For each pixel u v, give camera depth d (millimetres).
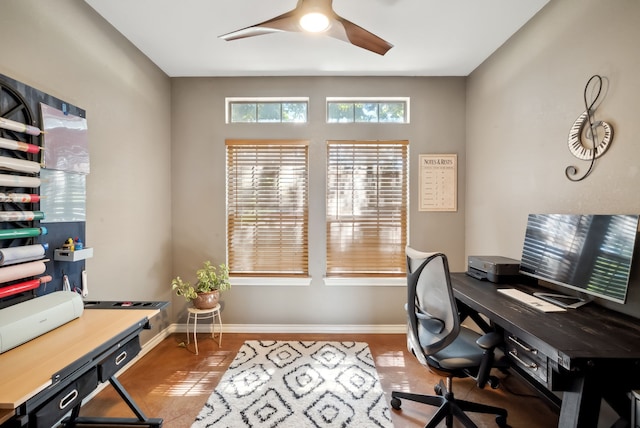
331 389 1906
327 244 2781
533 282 1865
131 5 1812
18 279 1357
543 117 1846
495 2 1790
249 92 2760
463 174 2779
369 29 2053
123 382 1986
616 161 1389
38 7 1483
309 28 1514
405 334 2762
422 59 2465
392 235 2785
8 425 826
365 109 2824
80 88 1749
